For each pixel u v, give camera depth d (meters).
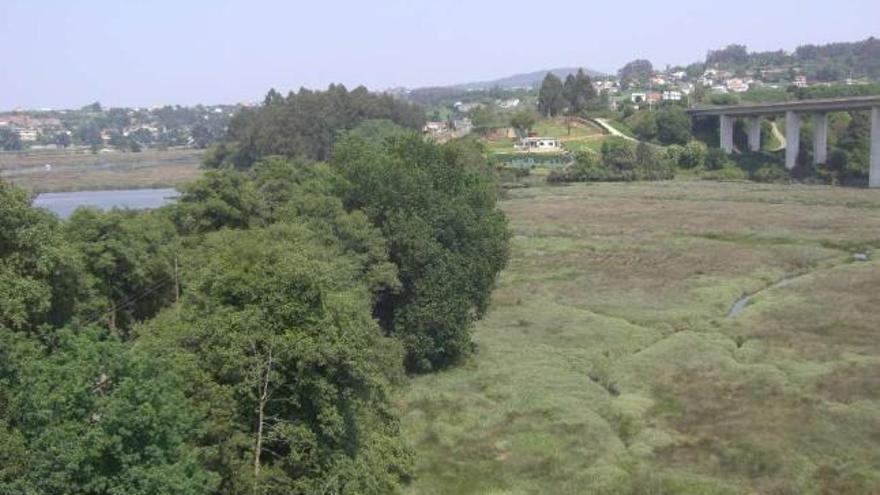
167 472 24.14
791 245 94.31
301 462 32.38
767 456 38.66
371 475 34.91
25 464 22.70
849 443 39.75
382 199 59.03
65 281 40.22
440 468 39.72
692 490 35.88
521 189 162.12
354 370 33.25
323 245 52.28
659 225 111.88
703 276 80.56
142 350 29.30
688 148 182.88
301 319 32.59
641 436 42.00
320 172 71.75
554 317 67.06
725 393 47.28
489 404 47.62
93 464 23.62
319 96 198.00
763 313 64.94
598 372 52.09
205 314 33.03
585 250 96.38
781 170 165.75
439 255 56.47
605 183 169.38
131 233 52.06
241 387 31.09
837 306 65.88
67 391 23.84
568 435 42.38
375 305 56.44
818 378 48.72
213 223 60.69
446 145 71.44
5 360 26.67
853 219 109.94
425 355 55.00
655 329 62.75
